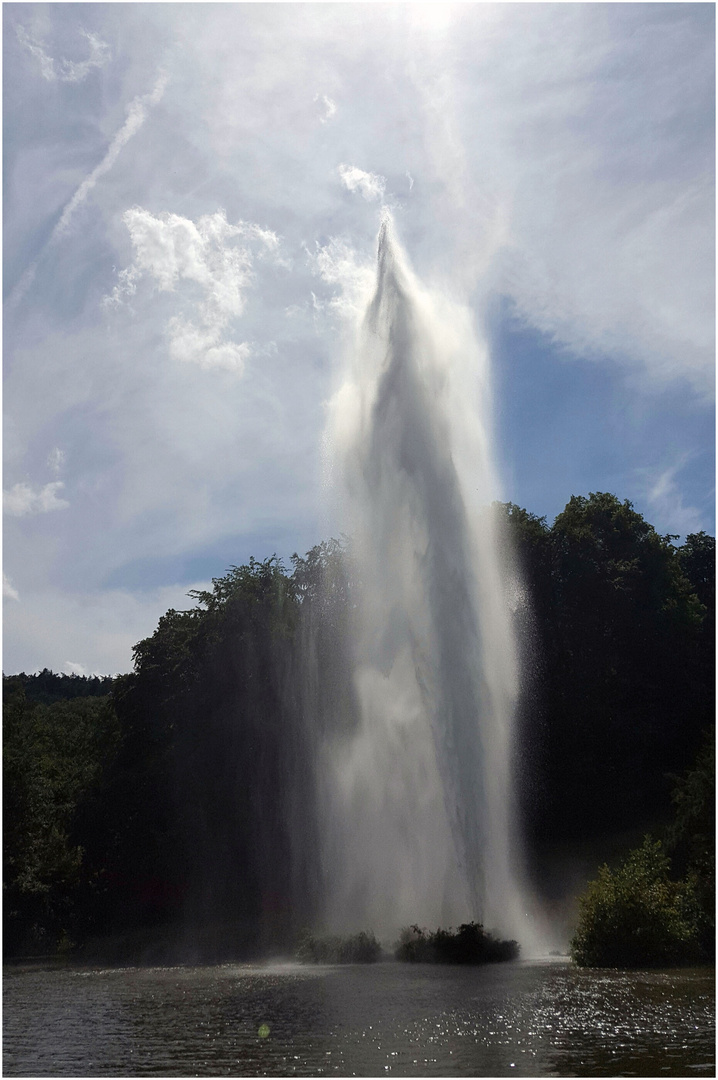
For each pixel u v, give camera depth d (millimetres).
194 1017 16891
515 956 24500
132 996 19938
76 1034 15766
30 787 57188
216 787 48562
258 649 50719
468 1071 12305
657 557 55062
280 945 36469
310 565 52594
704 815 30203
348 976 21219
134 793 50312
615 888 22984
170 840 48531
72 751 86500
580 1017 15547
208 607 55531
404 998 17609
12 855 53656
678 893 24219
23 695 66250
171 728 51875
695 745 48969
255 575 55531
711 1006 16297
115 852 51781
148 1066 13148
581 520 56094
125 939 46188
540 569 52625
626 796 47625
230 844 48625
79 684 185625
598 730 48969
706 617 61312
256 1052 13789
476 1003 16844
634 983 18797
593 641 51812
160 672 53625
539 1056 13062
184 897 48844
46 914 54844
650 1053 13109
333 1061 13078
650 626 52594
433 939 24562
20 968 33094
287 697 49281
